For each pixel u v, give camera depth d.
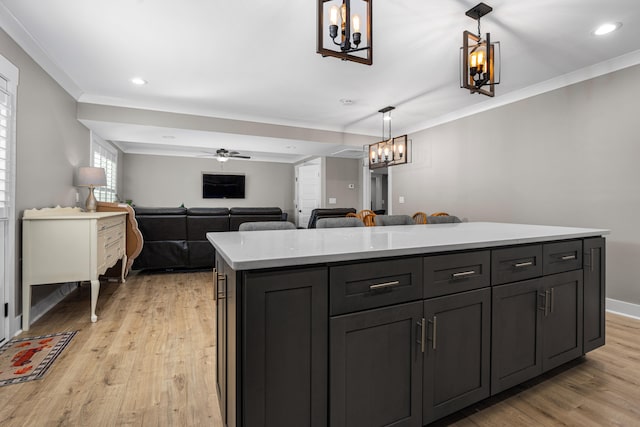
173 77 3.41
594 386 1.68
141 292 3.48
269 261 0.96
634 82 2.77
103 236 2.78
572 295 1.79
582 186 3.13
